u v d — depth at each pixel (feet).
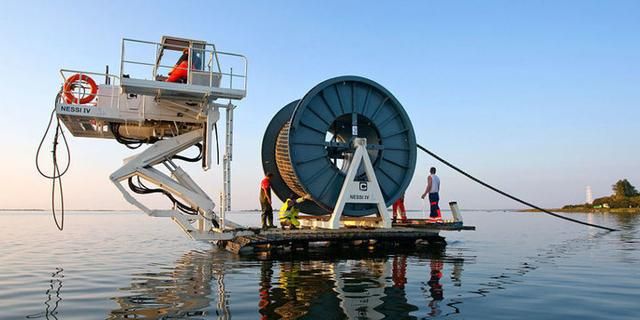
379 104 51.13
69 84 43.14
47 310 20.48
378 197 46.93
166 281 27.96
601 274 30.37
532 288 25.13
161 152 44.68
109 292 24.62
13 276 30.76
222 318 18.52
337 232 42.50
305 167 47.39
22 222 144.87
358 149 47.06
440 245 48.88
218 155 44.98
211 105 43.60
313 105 48.19
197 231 42.11
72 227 107.55
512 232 79.56
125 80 39.58
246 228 44.09
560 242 57.00
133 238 68.90
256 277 28.68
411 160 51.39
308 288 24.82
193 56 44.42
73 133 48.70
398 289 24.61
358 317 18.65
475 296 22.90
